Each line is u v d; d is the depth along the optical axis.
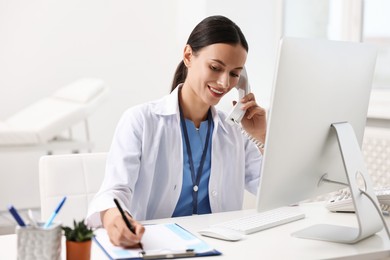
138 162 1.99
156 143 2.04
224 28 1.94
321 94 1.70
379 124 3.39
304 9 4.20
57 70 5.46
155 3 5.53
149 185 2.04
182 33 4.96
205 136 2.14
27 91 5.40
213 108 2.17
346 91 1.80
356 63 1.82
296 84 1.62
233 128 2.21
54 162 2.11
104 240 1.64
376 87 3.73
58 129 4.43
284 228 1.86
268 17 4.31
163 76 5.56
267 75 4.32
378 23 3.69
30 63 5.39
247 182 2.32
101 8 5.50
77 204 2.11
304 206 2.19
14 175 5.34
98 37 5.52
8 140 4.27
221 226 1.82
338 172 1.88
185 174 2.08
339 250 1.63
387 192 2.08
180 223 1.89
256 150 2.29
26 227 1.35
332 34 4.00
